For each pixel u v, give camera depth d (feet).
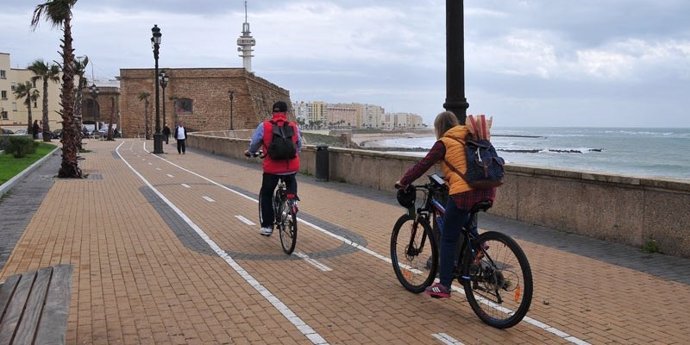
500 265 17.40
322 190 52.34
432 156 18.39
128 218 36.37
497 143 405.59
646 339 16.47
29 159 83.30
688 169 173.58
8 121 311.68
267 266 24.64
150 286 21.35
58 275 15.60
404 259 21.63
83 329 16.87
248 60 372.58
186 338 16.29
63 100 61.87
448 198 18.57
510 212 35.63
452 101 22.74
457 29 22.50
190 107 259.19
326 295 20.58
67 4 60.59
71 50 62.18
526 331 17.12
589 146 347.97
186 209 40.63
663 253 26.58
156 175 68.44
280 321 17.83
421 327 17.46
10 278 15.78
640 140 470.80
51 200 44.32
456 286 21.80
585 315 18.51
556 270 23.94
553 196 32.53
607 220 29.32
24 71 317.83
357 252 27.53
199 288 21.21
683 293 20.79
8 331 11.89
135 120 257.14
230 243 29.19
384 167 51.52
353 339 16.43
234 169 79.41
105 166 81.56
